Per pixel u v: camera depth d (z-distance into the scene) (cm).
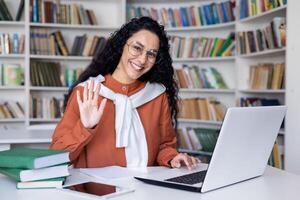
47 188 130
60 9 470
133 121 179
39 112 468
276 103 405
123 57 179
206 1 502
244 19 425
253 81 425
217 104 468
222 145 123
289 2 333
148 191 128
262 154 148
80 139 152
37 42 462
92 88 155
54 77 470
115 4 511
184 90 485
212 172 126
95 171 157
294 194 127
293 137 332
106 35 507
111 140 174
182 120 484
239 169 138
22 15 472
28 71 458
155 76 193
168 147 191
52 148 158
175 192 128
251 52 418
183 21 488
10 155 131
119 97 177
